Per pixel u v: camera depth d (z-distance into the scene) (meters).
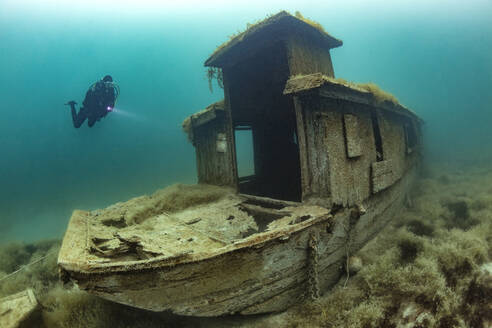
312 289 3.67
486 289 3.96
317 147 4.09
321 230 3.80
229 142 6.07
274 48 5.50
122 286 2.54
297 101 4.29
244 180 7.06
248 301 3.23
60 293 4.50
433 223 6.45
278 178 7.84
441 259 4.50
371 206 5.39
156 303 2.73
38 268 5.87
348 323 3.25
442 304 3.56
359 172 4.83
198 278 2.77
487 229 5.58
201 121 7.07
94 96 9.91
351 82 4.87
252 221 4.21
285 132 7.98
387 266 4.41
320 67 5.31
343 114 4.43
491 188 8.77
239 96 6.33
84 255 2.91
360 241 5.07
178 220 4.41
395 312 3.53
